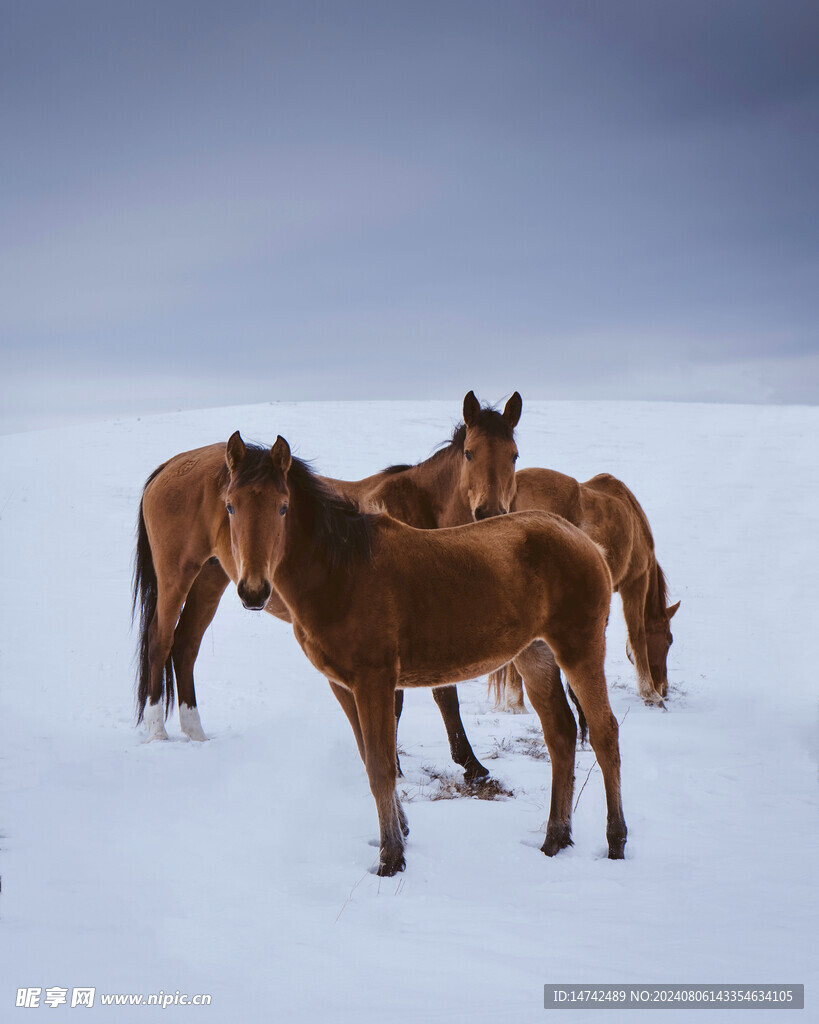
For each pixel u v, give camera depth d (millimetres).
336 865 4961
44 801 5844
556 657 5406
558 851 5266
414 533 5270
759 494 26688
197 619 8227
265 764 6793
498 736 7949
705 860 5172
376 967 3656
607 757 5316
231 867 4832
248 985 3484
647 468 29922
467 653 5152
